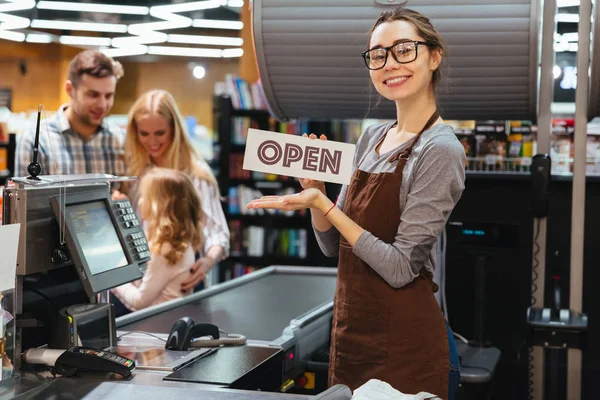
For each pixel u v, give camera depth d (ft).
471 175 14.34
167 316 10.44
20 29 32.99
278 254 24.98
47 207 7.47
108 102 18.86
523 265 14.51
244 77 28.32
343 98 12.69
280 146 7.09
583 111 12.47
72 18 29.25
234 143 25.16
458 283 14.64
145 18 29.43
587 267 14.46
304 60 12.28
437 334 7.50
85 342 7.67
